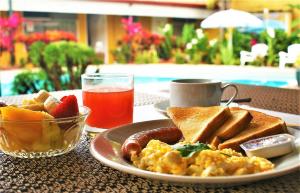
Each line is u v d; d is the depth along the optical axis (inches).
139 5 113.1
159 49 116.0
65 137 15.4
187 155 12.1
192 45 110.7
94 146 14.4
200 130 16.0
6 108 14.7
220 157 12.0
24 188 12.0
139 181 12.6
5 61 89.1
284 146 13.8
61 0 98.4
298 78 21.3
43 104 16.5
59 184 12.4
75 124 15.5
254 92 32.2
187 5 122.0
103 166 14.1
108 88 20.4
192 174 11.7
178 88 21.4
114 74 21.2
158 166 12.0
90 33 113.7
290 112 24.0
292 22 94.8
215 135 15.6
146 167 12.5
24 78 62.3
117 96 19.8
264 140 14.7
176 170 11.7
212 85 21.2
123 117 20.1
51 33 98.9
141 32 114.7
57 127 15.0
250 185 12.1
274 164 13.1
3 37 88.6
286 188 11.8
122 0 109.1
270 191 11.6
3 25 88.3
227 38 105.3
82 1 101.7
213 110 17.7
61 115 15.4
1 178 13.0
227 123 15.9
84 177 13.0
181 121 17.0
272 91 32.8
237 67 86.7
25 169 13.9
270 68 70.2
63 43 69.3
